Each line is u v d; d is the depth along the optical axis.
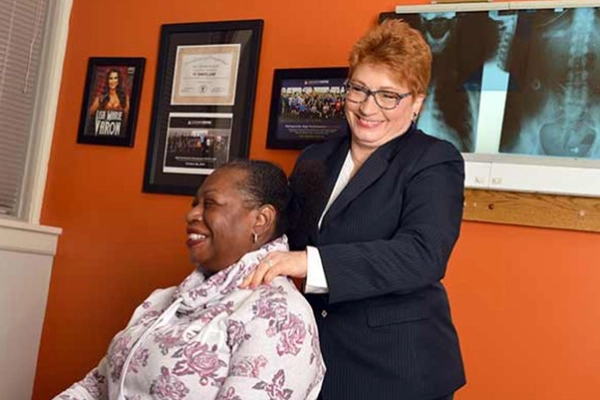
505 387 2.23
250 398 1.35
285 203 1.63
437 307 1.73
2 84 2.94
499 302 2.27
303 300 1.49
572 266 2.21
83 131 2.99
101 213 2.92
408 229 1.64
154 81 2.90
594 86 2.22
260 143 2.68
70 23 3.09
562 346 2.19
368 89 1.74
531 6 2.31
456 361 1.72
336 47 2.61
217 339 1.43
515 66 2.31
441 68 2.39
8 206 2.99
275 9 2.72
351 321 1.69
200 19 2.85
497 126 2.30
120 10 3.01
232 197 1.56
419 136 1.80
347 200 1.74
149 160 2.85
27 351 2.91
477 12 2.37
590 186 2.18
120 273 2.86
